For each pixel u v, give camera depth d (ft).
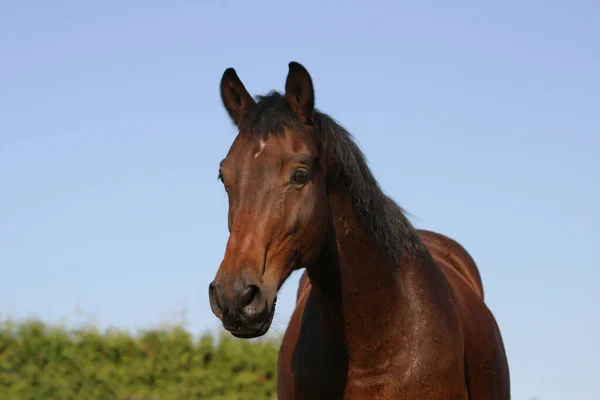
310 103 17.79
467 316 20.98
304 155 17.01
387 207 18.97
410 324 18.56
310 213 17.10
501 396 21.62
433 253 23.81
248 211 16.56
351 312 18.38
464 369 19.56
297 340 20.13
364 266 18.31
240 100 19.26
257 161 16.84
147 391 44.55
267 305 16.14
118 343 44.78
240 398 45.96
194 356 46.03
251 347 47.26
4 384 41.88
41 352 42.86
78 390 43.32
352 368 18.60
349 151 18.28
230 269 16.01
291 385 20.02
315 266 18.49
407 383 18.26
